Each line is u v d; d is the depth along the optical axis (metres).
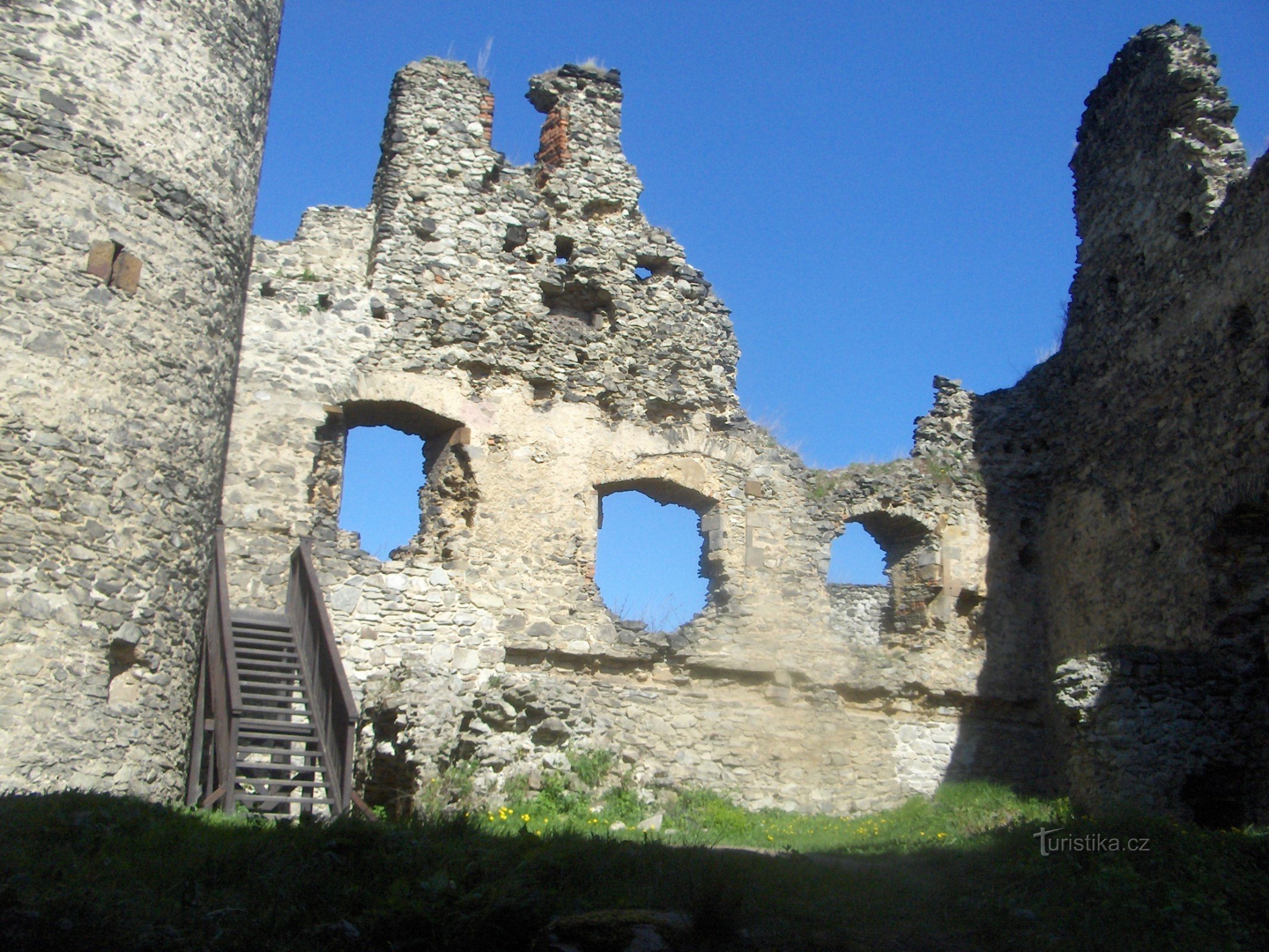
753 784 13.66
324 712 10.65
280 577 12.53
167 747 10.16
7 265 9.88
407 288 14.10
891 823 12.58
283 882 6.57
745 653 14.15
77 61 10.61
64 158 10.32
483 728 11.90
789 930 6.85
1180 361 13.30
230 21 11.95
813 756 14.02
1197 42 14.37
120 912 5.75
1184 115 13.97
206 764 10.62
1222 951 7.02
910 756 14.48
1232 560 12.29
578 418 14.46
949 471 15.59
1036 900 7.82
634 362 14.90
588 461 14.35
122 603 9.93
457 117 15.04
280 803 10.08
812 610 14.67
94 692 9.61
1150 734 11.58
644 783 12.48
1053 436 15.75
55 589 9.55
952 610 15.08
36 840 6.78
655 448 14.67
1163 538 13.20
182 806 9.08
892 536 15.84
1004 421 15.99
